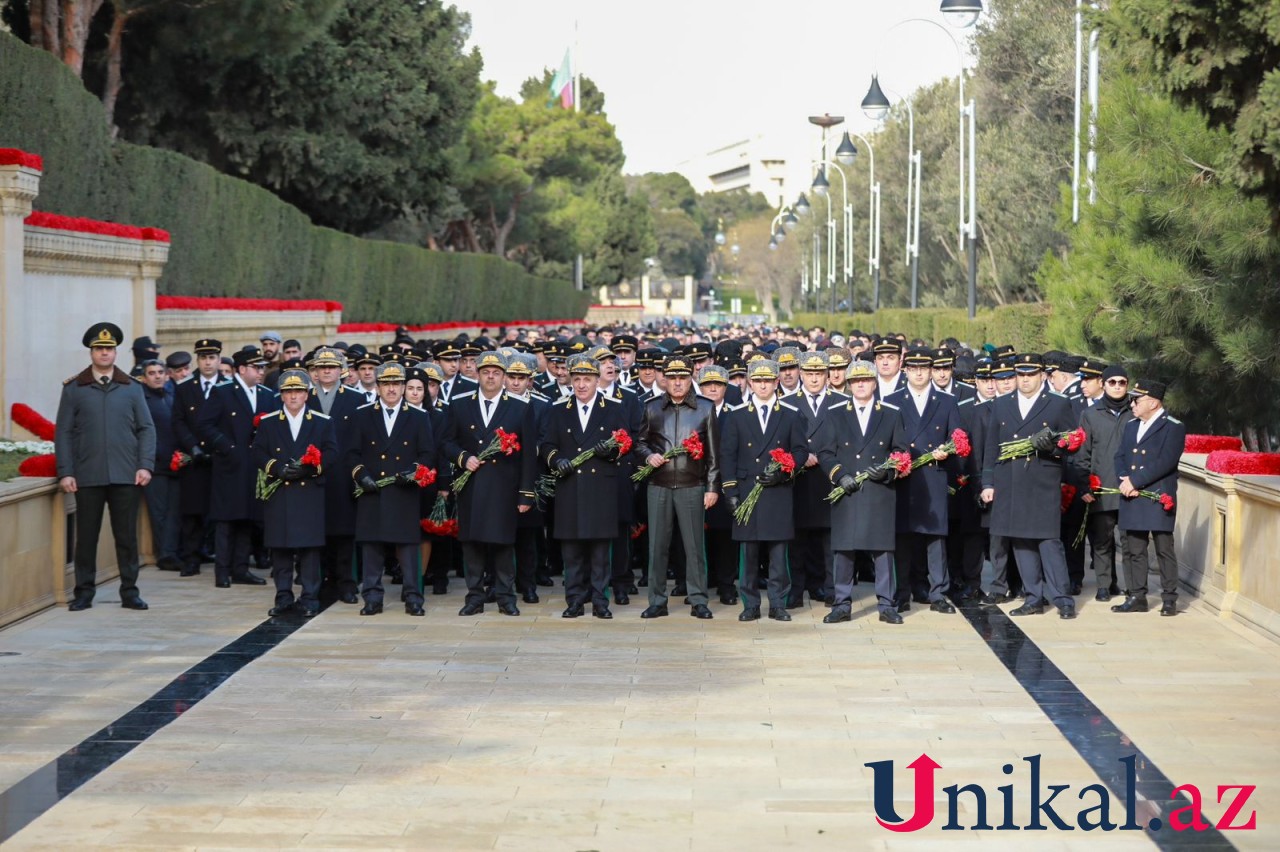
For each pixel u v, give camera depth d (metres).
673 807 7.27
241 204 26.88
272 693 9.57
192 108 32.91
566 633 11.63
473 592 12.52
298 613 12.34
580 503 12.13
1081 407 13.84
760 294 141.50
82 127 19.80
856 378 12.01
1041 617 12.31
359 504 12.34
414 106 37.06
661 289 156.38
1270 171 9.73
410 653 10.82
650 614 12.36
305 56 32.84
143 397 12.66
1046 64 38.75
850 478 11.84
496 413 12.30
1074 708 9.16
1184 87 9.69
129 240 18.92
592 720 8.89
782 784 7.64
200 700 9.38
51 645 11.04
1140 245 15.92
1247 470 12.16
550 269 86.62
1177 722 8.81
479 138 63.94
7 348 15.49
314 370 13.67
